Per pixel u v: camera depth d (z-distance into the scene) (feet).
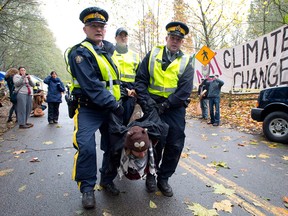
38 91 35.27
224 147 17.90
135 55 15.11
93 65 9.05
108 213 9.12
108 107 8.86
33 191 10.87
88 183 9.21
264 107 20.13
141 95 10.07
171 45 9.82
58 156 15.72
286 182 11.87
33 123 28.48
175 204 9.78
